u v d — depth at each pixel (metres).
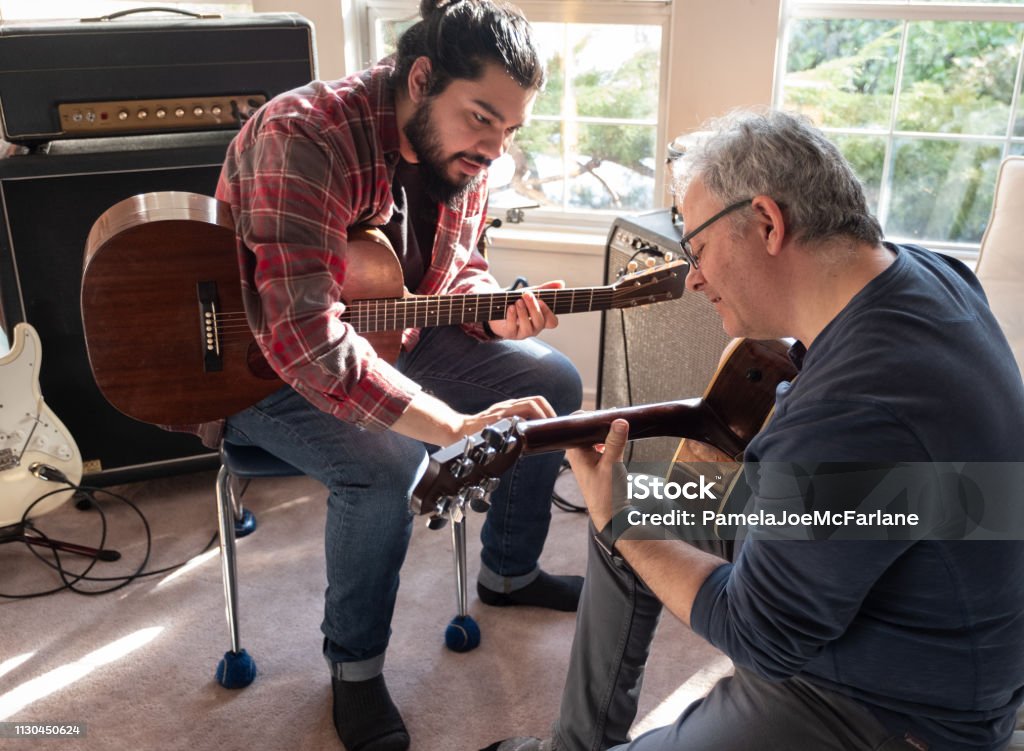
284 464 1.85
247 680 1.96
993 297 2.11
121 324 1.77
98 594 2.22
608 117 2.84
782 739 1.25
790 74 2.69
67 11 2.62
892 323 1.08
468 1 1.60
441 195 1.74
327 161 1.64
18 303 2.28
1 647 2.05
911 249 1.23
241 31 2.23
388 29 2.89
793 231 1.12
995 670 1.14
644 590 1.48
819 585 1.09
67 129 2.21
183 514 2.53
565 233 2.93
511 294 1.89
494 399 2.06
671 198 2.67
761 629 1.13
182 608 2.18
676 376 2.34
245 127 1.75
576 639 1.59
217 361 1.83
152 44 2.19
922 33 2.56
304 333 1.60
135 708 1.90
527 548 2.13
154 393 1.82
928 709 1.17
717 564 1.28
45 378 2.37
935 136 2.65
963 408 1.05
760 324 1.20
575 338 2.94
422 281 1.99
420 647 2.07
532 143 2.92
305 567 2.32
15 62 2.14
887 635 1.14
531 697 1.94
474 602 2.21
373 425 1.66
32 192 2.22
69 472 2.36
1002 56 2.53
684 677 2.00
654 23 2.68
